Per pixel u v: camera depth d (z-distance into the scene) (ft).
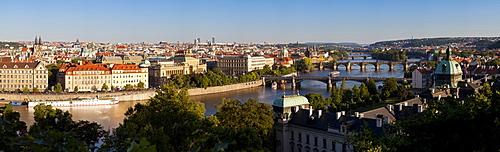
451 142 300.40
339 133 585.22
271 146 624.59
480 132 294.05
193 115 555.69
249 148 488.85
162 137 437.17
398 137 341.21
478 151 286.87
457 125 310.24
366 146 334.03
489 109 307.99
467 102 337.31
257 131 616.80
